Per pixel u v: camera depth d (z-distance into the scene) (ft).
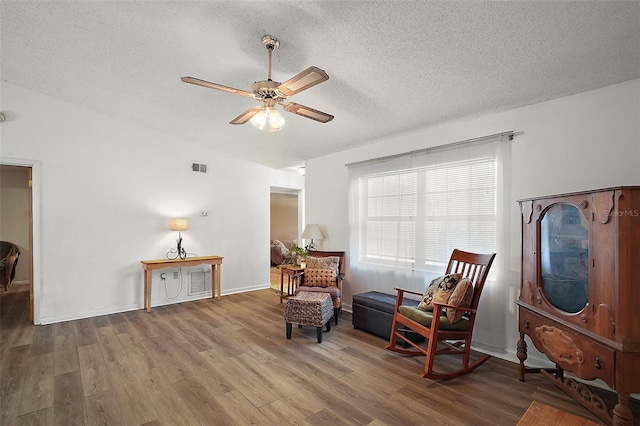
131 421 6.68
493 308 10.24
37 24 8.89
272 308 15.61
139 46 9.54
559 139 9.07
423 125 12.10
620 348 5.77
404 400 7.55
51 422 6.64
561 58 7.61
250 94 8.18
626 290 5.83
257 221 20.10
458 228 11.21
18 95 12.54
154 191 15.98
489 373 9.01
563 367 7.13
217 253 18.21
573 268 7.05
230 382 8.31
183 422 6.66
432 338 8.57
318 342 11.16
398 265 13.16
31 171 12.96
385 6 6.83
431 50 7.99
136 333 11.93
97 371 8.85
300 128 14.29
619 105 8.07
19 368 9.02
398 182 13.28
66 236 13.57
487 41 7.39
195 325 12.94
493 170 10.38
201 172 17.61
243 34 8.40
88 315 14.03
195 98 12.70
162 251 16.20
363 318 12.32
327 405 7.31
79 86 12.27
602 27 6.54
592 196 6.51
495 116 10.46
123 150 15.06
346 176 16.02
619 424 5.87
